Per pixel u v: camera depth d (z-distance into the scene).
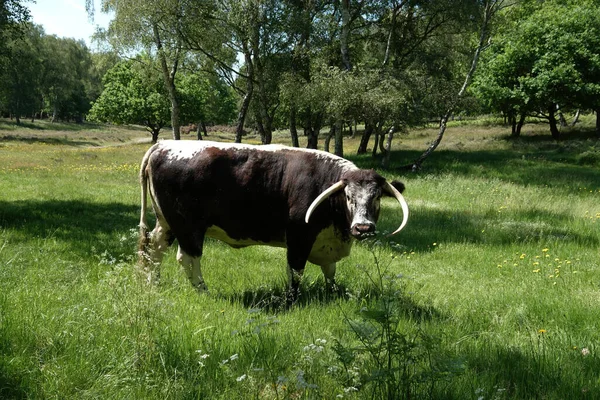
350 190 5.96
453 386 3.74
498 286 7.39
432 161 30.62
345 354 3.54
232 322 5.02
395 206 15.98
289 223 6.42
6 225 10.49
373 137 53.16
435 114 29.08
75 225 11.20
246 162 6.51
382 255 9.11
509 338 5.20
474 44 34.84
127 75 60.44
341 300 6.18
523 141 39.44
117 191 17.75
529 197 16.44
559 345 4.89
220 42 26.81
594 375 4.14
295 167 6.41
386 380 3.49
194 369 3.94
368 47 35.44
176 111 29.27
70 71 99.38
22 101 87.69
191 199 6.52
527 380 4.03
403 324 5.14
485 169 27.62
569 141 36.41
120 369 3.83
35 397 3.44
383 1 28.89
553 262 8.90
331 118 27.09
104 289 5.54
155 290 4.93
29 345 4.11
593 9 37.50
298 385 3.31
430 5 28.53
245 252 9.26
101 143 65.50
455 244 10.50
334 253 6.72
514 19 40.12
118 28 25.52
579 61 35.50
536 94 35.34
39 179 20.94
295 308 5.82
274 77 28.94
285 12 26.66
